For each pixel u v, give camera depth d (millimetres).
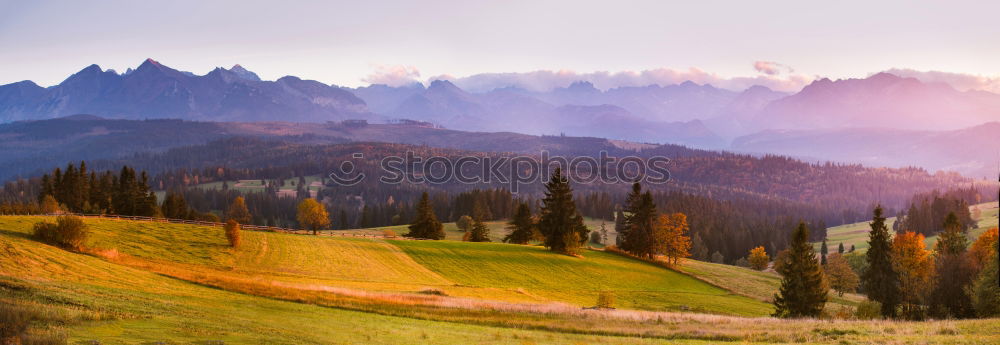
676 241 106062
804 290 60469
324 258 79312
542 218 106688
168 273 45500
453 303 46281
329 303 40844
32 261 36906
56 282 32125
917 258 71250
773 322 39875
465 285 73250
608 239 183875
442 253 91312
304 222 117562
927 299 70625
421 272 78562
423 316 38969
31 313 23219
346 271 73000
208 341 22922
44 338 20219
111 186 141625
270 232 94062
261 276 60188
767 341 30203
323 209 118188
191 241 76250
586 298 72375
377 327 32625
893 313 67312
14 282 28797
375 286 61156
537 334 33656
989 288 53500
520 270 85750
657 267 101625
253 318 31125
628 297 76562
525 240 125125
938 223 185125
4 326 21297
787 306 61312
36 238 52906
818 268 60938
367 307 40719
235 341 23875
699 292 85812
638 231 108312
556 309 45875
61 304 26641
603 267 93875
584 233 110875
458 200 195250
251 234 88625
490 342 29938
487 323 37875
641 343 30516
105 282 36031
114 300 29562
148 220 92312
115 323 24609
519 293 68250
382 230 155250
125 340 21641
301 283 56875
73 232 53344
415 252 90500
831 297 92875
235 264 68688
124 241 69375
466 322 38000
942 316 66438
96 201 132750
